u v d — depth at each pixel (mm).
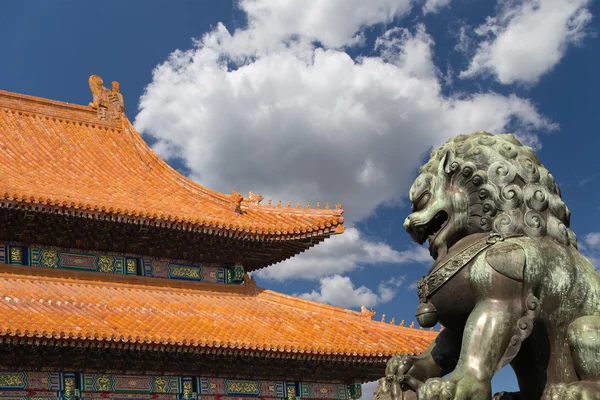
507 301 8305
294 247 37969
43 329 27188
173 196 38438
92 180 38281
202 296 36250
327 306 36219
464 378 7957
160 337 29453
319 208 37062
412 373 9086
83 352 30359
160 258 36406
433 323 8984
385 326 35750
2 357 29172
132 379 31953
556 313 8484
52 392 30141
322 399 35719
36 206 31359
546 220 8836
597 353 8203
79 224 33312
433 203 9148
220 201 38156
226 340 30750
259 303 37031
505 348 8156
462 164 9047
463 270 8609
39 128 42344
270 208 37938
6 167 36719
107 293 33625
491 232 8805
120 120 45438
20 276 32594
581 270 8641
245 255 38219
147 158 42188
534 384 8758
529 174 8922
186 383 33000
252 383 34438
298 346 31938
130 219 33312
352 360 33250
